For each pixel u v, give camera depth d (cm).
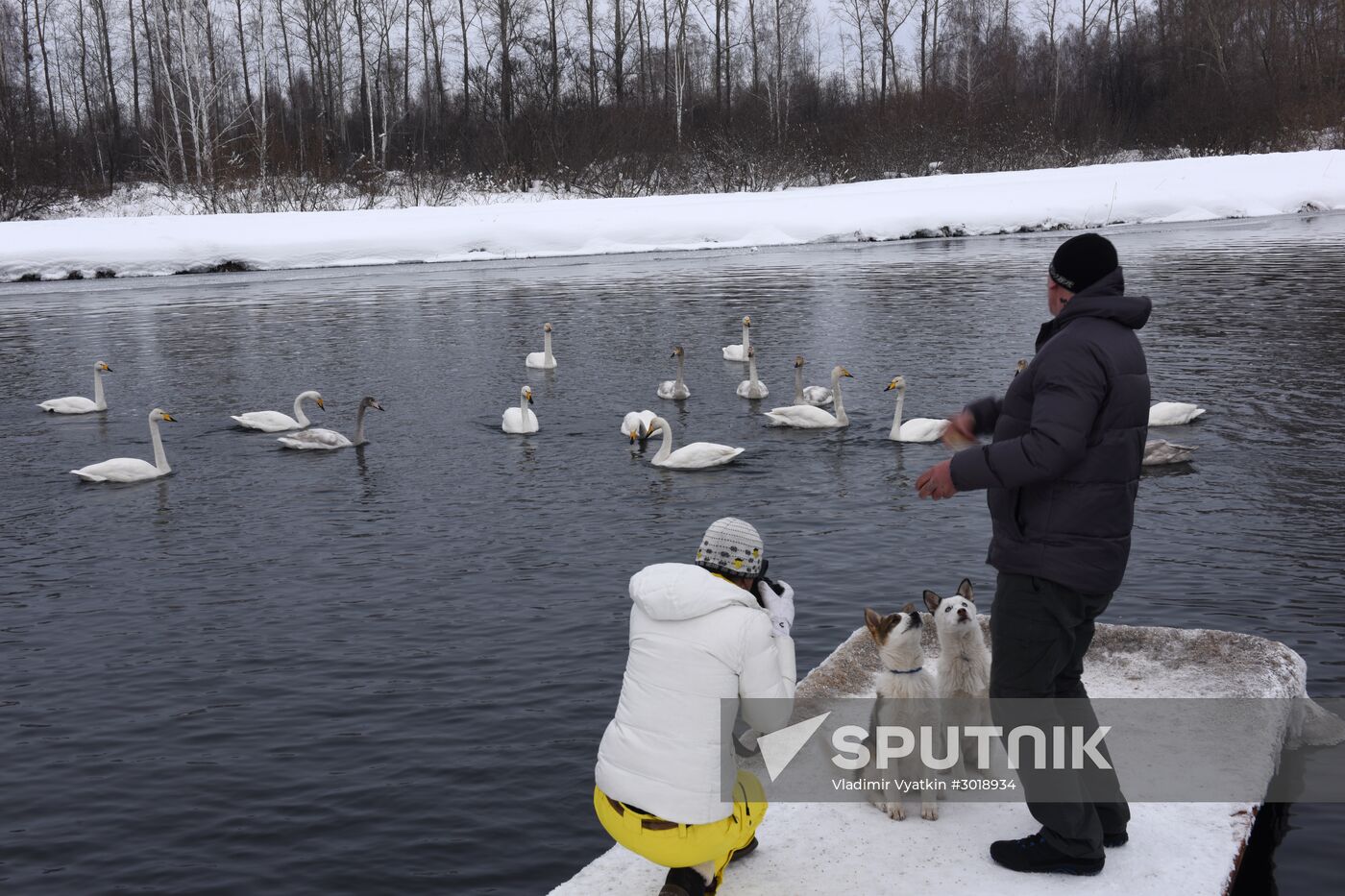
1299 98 7544
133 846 751
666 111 7338
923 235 5419
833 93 9325
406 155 7488
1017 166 7050
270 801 797
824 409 2127
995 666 515
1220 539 1255
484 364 2664
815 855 550
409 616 1134
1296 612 1038
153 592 1236
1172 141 7612
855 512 1448
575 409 2194
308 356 2803
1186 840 554
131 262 4722
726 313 3262
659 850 473
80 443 2017
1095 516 487
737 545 502
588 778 811
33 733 909
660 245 5256
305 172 6531
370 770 832
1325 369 2159
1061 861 521
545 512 1503
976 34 9062
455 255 5050
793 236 5328
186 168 6619
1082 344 480
